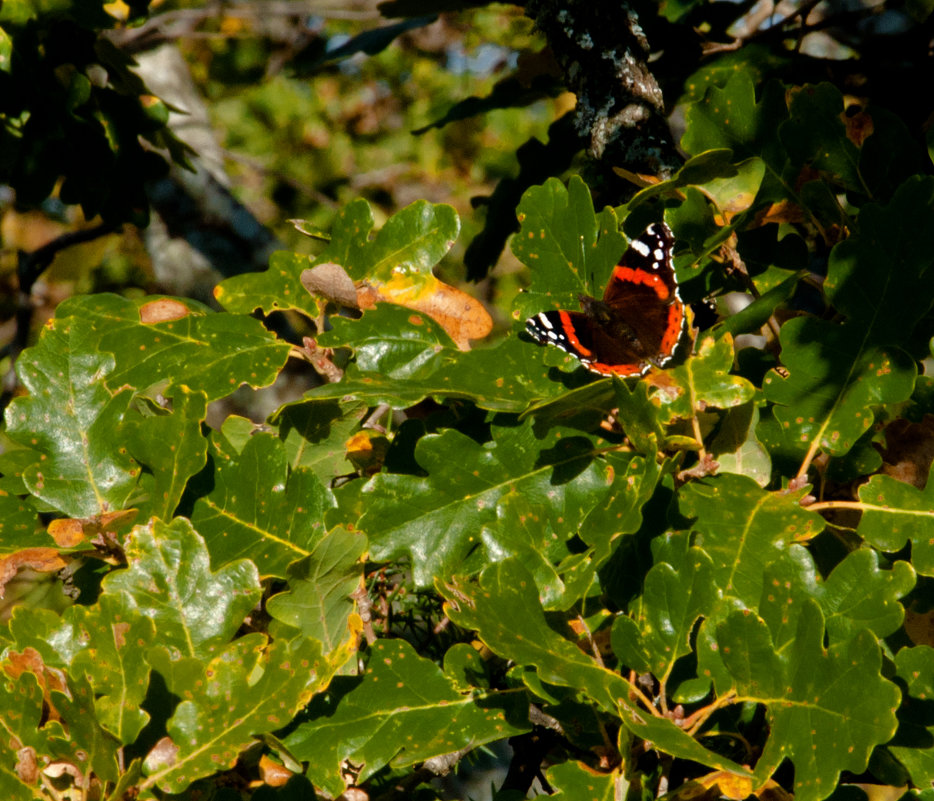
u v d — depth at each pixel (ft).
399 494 7.05
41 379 7.11
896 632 7.04
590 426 7.07
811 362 7.06
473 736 6.98
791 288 7.11
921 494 7.00
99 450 7.09
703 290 7.22
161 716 6.96
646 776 6.97
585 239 7.15
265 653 7.04
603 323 7.09
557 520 7.05
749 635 6.91
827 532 7.07
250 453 7.09
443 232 7.20
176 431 7.06
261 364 7.14
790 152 7.18
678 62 7.88
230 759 6.91
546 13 7.47
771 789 6.95
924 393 7.07
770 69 7.81
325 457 7.17
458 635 7.20
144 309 7.18
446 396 7.08
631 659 6.95
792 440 7.06
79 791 6.93
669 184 7.14
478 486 7.06
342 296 7.16
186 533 7.02
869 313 7.05
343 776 7.03
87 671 6.95
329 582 7.02
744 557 6.98
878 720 6.84
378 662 7.02
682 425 7.06
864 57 7.80
